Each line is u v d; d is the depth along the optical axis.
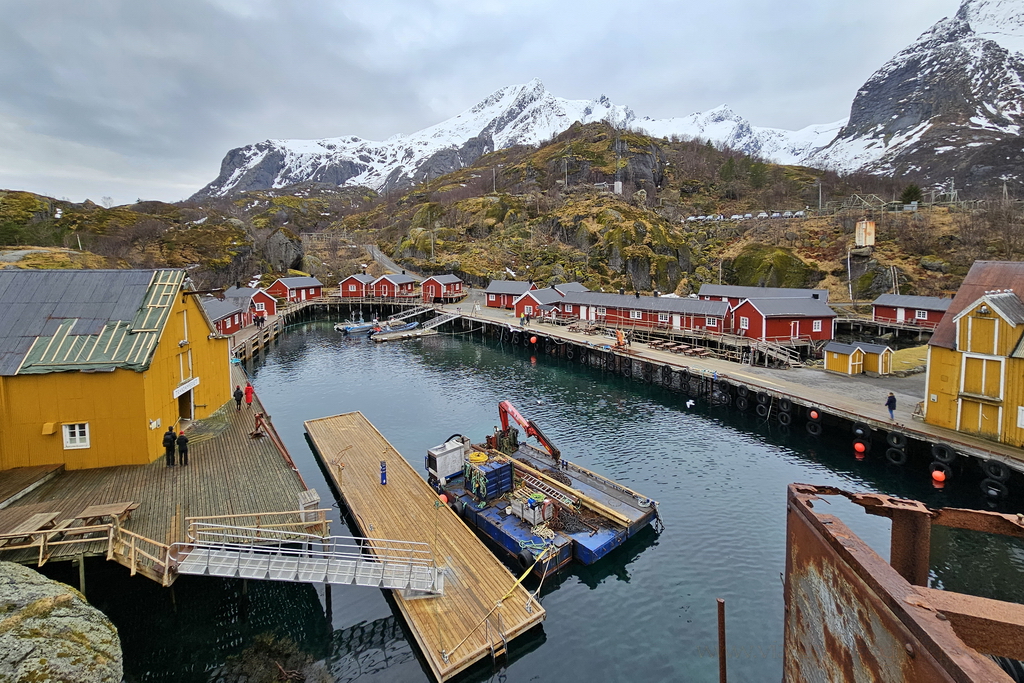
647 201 128.75
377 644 16.61
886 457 30.72
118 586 17.08
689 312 59.97
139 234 92.56
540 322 72.44
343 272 111.81
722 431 35.72
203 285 87.31
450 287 94.00
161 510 18.06
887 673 4.18
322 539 19.06
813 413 34.78
